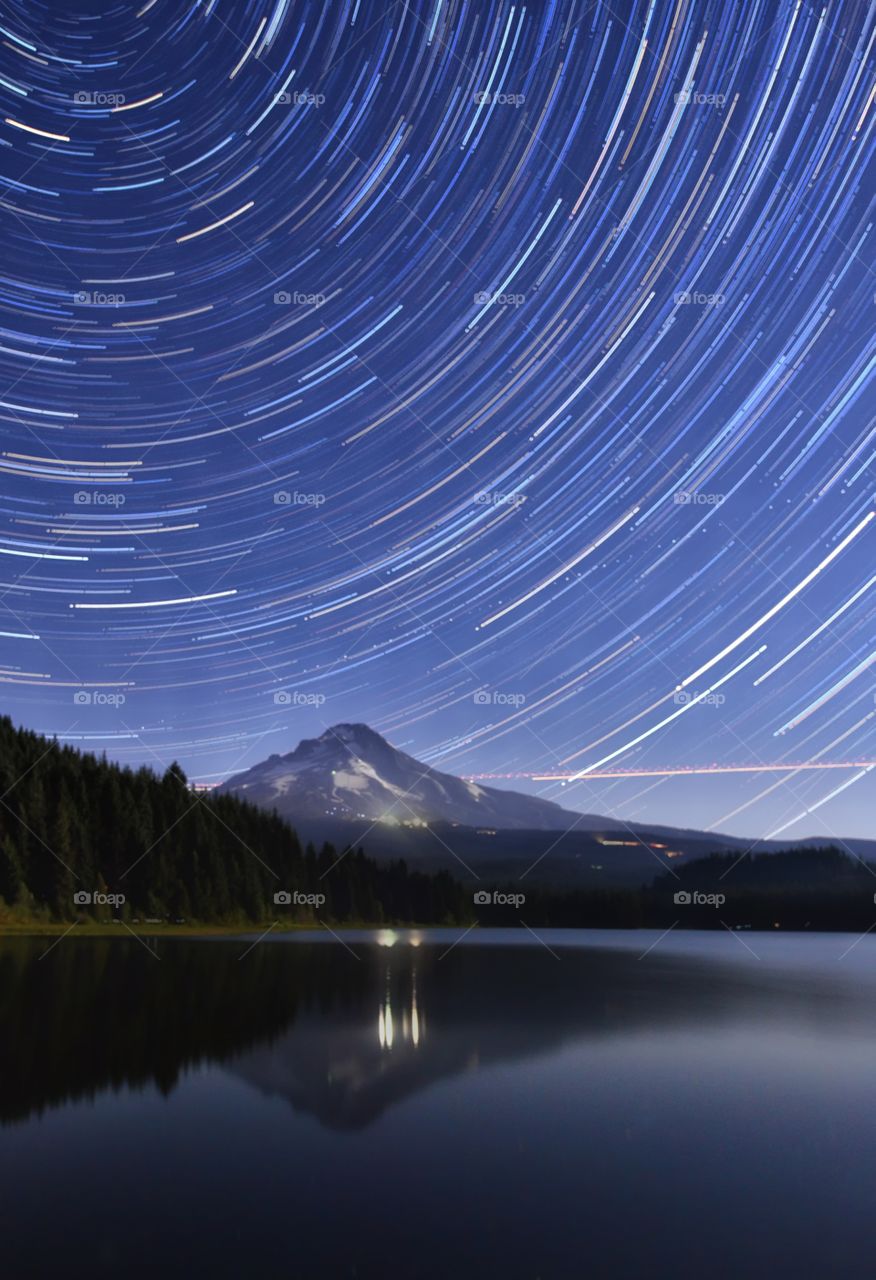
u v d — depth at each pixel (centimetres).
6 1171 1578
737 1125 2003
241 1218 1373
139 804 15138
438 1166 1659
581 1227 1355
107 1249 1245
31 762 14062
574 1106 2177
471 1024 3584
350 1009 4000
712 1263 1223
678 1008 4303
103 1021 3266
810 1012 4188
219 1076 2381
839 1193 1527
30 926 11306
